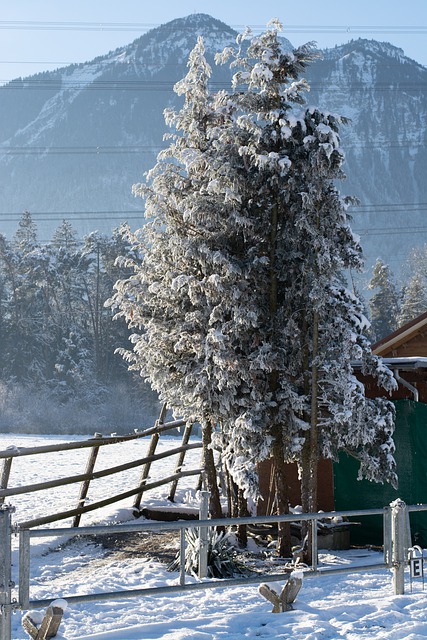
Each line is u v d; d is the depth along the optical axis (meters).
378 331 104.94
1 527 8.37
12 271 94.06
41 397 80.25
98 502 17.53
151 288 16.44
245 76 15.68
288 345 15.55
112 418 75.19
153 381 17.12
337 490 17.73
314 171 14.48
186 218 15.92
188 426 19.61
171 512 18.64
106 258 96.56
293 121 14.77
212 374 15.80
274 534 16.92
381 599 10.88
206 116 17.08
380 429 15.50
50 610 8.27
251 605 11.05
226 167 15.13
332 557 15.10
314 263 14.81
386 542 11.22
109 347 89.25
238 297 15.07
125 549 15.88
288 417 15.33
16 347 89.12
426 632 9.26
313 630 9.27
